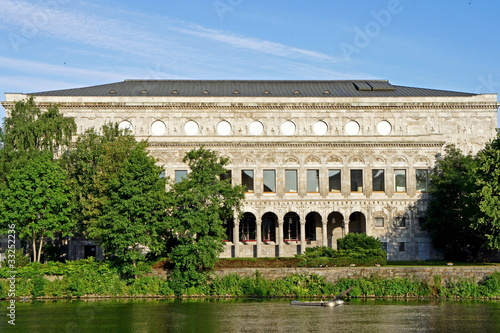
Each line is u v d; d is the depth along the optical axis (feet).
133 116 363.35
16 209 277.03
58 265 271.28
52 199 279.69
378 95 378.94
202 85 394.11
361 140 352.49
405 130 369.71
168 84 394.73
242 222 355.15
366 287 257.14
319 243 355.77
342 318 214.90
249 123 366.02
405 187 353.51
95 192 284.61
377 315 219.82
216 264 274.16
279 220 346.33
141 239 261.65
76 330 199.11
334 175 352.90
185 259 258.98
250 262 276.00
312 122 366.84
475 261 323.37
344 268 263.90
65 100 360.28
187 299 254.88
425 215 346.33
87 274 263.29
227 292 259.80
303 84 400.06
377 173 353.31
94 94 373.61
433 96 372.58
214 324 205.98
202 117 364.99
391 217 350.43
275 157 350.43
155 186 271.49
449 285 258.16
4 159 297.12
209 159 291.99
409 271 261.24
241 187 297.53
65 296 258.57
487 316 217.36
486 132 372.58
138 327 202.59
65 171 291.99
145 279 262.67
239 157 349.20
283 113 366.84
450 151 349.41
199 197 273.13
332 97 367.66
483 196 267.80
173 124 364.17
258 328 200.34
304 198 347.97
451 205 327.26
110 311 228.02
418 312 224.94
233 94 376.89
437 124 371.35
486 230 278.87
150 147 346.74
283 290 258.57
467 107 372.58
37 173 280.72
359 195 350.43
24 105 325.01
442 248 342.03
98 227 270.87
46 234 284.00
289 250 351.46
